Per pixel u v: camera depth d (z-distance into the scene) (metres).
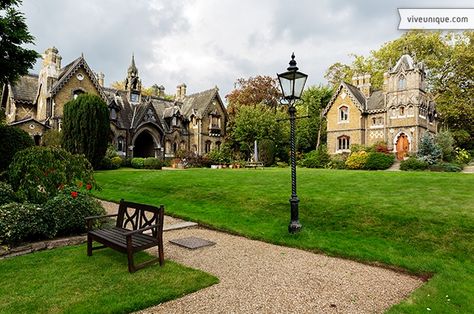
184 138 41.44
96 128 23.44
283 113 41.19
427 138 27.89
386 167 27.19
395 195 10.57
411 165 25.53
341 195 11.07
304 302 4.61
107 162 25.94
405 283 5.45
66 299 4.54
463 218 7.80
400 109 32.66
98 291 4.81
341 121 36.47
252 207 10.69
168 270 5.73
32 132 29.58
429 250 6.80
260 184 14.31
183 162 31.53
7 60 13.80
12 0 13.60
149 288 4.91
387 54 41.59
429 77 40.31
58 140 25.11
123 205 7.29
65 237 7.71
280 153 39.00
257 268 6.04
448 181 12.78
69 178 9.73
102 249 7.02
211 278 5.36
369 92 37.25
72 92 32.09
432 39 38.47
